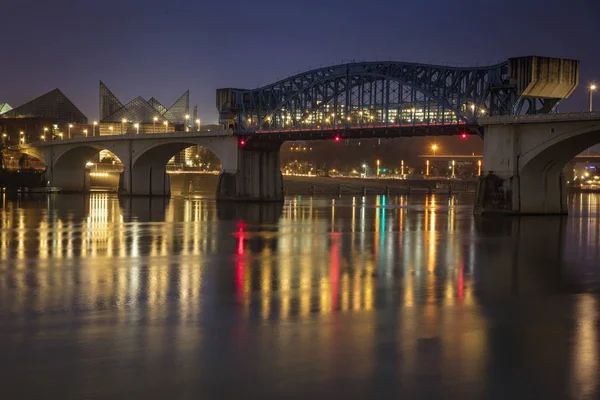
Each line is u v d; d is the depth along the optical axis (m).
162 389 22.38
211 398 21.77
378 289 38.88
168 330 28.94
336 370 24.22
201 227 78.81
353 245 60.91
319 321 30.72
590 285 41.28
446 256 53.91
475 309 33.91
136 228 76.50
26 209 110.12
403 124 125.25
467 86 118.38
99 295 36.06
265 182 154.62
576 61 104.75
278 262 49.22
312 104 149.75
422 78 127.25
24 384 22.62
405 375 23.84
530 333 29.34
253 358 25.33
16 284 39.03
